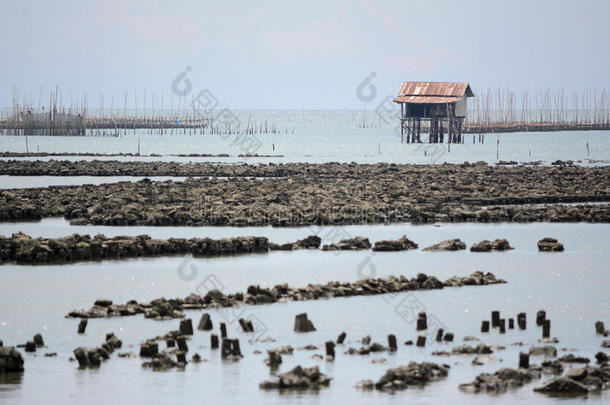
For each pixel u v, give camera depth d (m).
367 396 88.19
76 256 170.50
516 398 87.31
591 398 87.12
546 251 184.38
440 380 93.75
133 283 148.25
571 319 122.81
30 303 132.12
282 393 89.56
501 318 122.38
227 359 102.00
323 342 109.88
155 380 94.00
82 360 99.44
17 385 92.44
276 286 136.88
